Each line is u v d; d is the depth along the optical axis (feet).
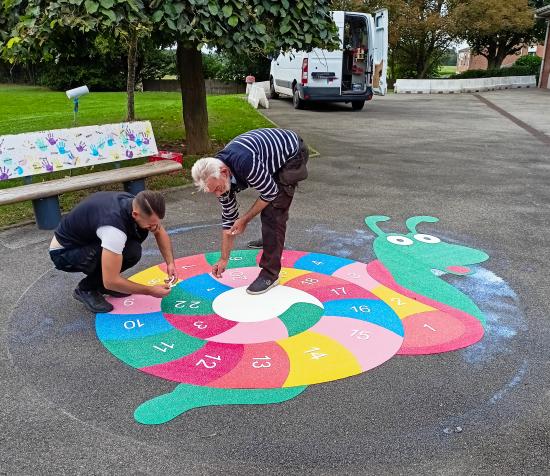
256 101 49.21
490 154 28.66
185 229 16.69
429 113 47.80
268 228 11.78
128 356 9.80
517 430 8.04
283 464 7.31
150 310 11.52
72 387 8.92
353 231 16.56
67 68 75.10
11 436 7.81
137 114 38.99
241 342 10.28
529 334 10.77
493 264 14.23
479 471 7.25
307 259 14.33
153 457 7.41
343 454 7.50
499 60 102.53
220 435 7.83
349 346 10.18
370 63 47.44
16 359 9.73
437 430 8.00
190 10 18.81
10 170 15.97
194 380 9.10
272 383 9.03
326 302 11.93
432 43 93.04
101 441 7.70
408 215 18.22
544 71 85.35
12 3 19.36
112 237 9.81
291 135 11.43
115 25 17.43
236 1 19.24
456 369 9.53
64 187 16.12
